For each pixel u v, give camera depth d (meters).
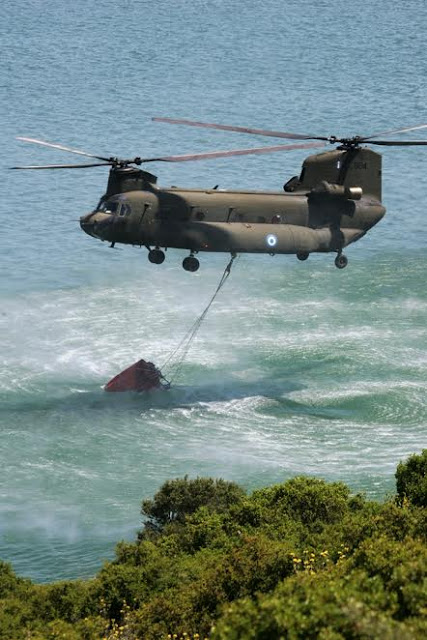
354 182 134.38
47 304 193.25
